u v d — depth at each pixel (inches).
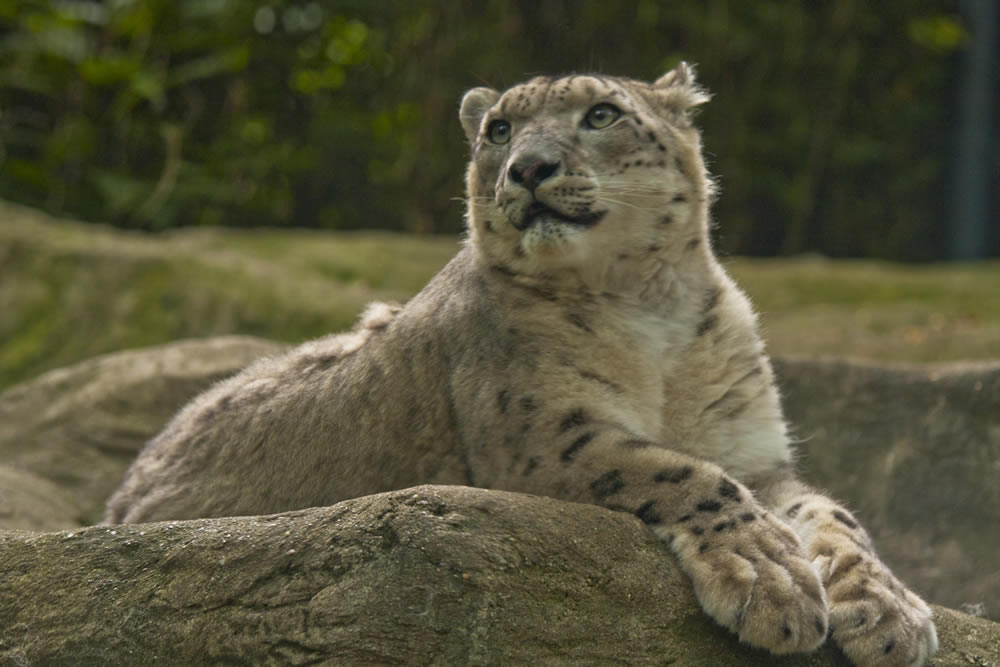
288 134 984.3
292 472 348.5
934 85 1107.9
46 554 258.1
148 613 240.1
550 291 314.3
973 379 456.4
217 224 951.6
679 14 1040.2
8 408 528.4
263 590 232.2
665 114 344.8
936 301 816.9
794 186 1066.1
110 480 498.3
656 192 324.2
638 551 247.9
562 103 328.8
